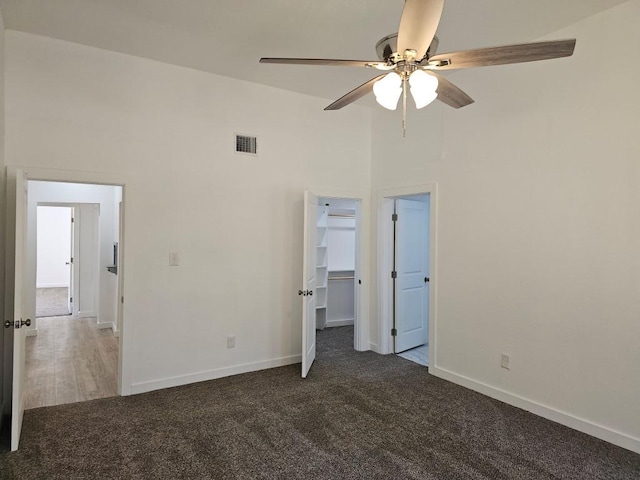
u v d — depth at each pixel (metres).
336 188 4.57
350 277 6.23
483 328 3.48
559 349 2.93
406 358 4.51
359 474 2.27
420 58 1.98
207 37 3.07
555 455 2.48
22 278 2.58
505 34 2.97
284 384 3.66
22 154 3.01
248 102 3.98
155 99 3.51
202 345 3.74
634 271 2.55
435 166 3.96
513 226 3.25
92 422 2.89
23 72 3.01
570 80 2.88
